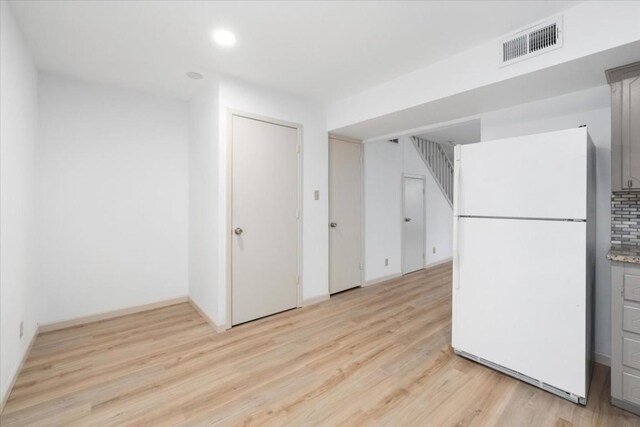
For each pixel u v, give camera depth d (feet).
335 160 12.50
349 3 5.84
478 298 6.88
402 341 8.25
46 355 7.43
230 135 9.12
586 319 5.53
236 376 6.56
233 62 8.23
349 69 8.61
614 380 5.52
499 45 6.92
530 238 6.06
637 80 5.83
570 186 5.59
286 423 5.16
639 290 5.29
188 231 11.58
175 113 11.25
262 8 5.99
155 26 6.59
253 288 9.73
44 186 8.80
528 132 8.32
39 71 8.70
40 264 8.73
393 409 5.50
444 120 10.24
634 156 5.84
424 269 17.78
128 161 10.27
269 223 10.11
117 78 9.30
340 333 8.78
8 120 6.02
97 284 9.73
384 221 15.07
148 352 7.62
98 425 5.10
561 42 5.99
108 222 9.91
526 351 6.14
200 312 10.28
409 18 6.31
